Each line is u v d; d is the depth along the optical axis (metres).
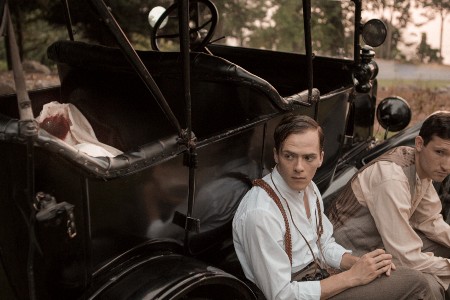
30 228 1.31
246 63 3.13
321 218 2.05
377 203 2.04
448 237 2.30
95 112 2.42
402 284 1.83
